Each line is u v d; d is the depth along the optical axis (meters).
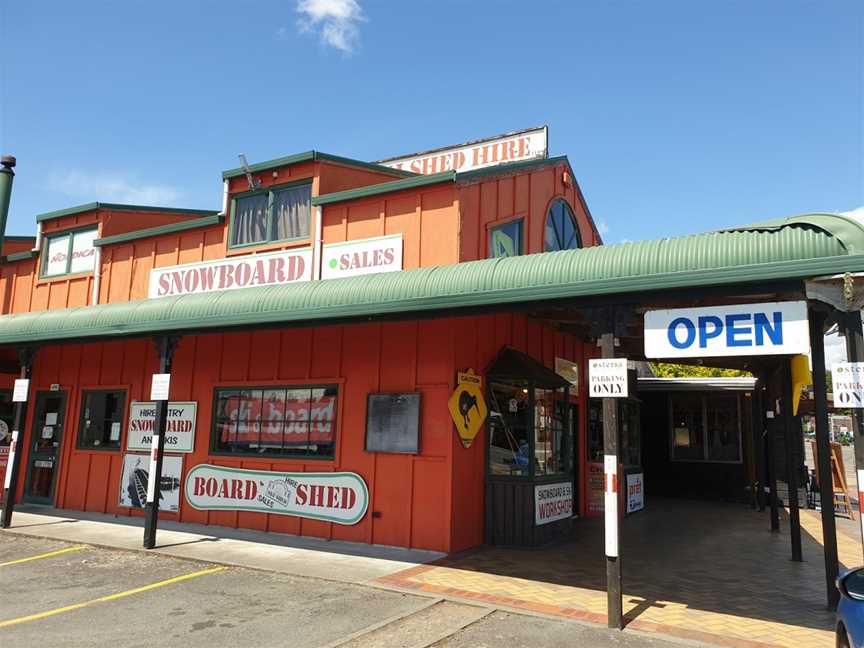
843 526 13.56
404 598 7.06
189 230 12.90
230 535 10.52
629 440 15.02
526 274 6.73
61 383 14.03
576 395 14.03
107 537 10.34
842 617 4.48
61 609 6.70
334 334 10.72
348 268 10.70
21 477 14.15
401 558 8.92
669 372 31.22
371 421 10.06
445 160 14.54
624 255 6.26
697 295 6.12
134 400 12.87
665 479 18.42
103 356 13.52
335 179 11.66
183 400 12.16
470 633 5.97
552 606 6.82
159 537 10.37
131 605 6.82
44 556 9.15
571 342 14.09
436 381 9.65
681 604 7.05
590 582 7.94
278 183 11.94
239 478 11.22
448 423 9.46
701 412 18.33
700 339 6.19
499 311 7.31
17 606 6.80
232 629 6.06
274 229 11.97
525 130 13.67
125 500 12.54
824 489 7.13
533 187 12.43
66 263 14.82
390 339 10.16
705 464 18.00
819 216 5.66
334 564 8.55
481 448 10.29
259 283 11.66
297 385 10.93
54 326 10.84
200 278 12.39
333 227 11.07
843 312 5.89
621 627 6.15
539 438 10.65
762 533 12.18
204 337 12.17
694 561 9.42
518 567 8.59
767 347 5.91
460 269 7.29
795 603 7.20
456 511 9.42
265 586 7.55
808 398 16.22
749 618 6.58
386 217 10.55
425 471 9.55
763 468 15.90
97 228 14.45
